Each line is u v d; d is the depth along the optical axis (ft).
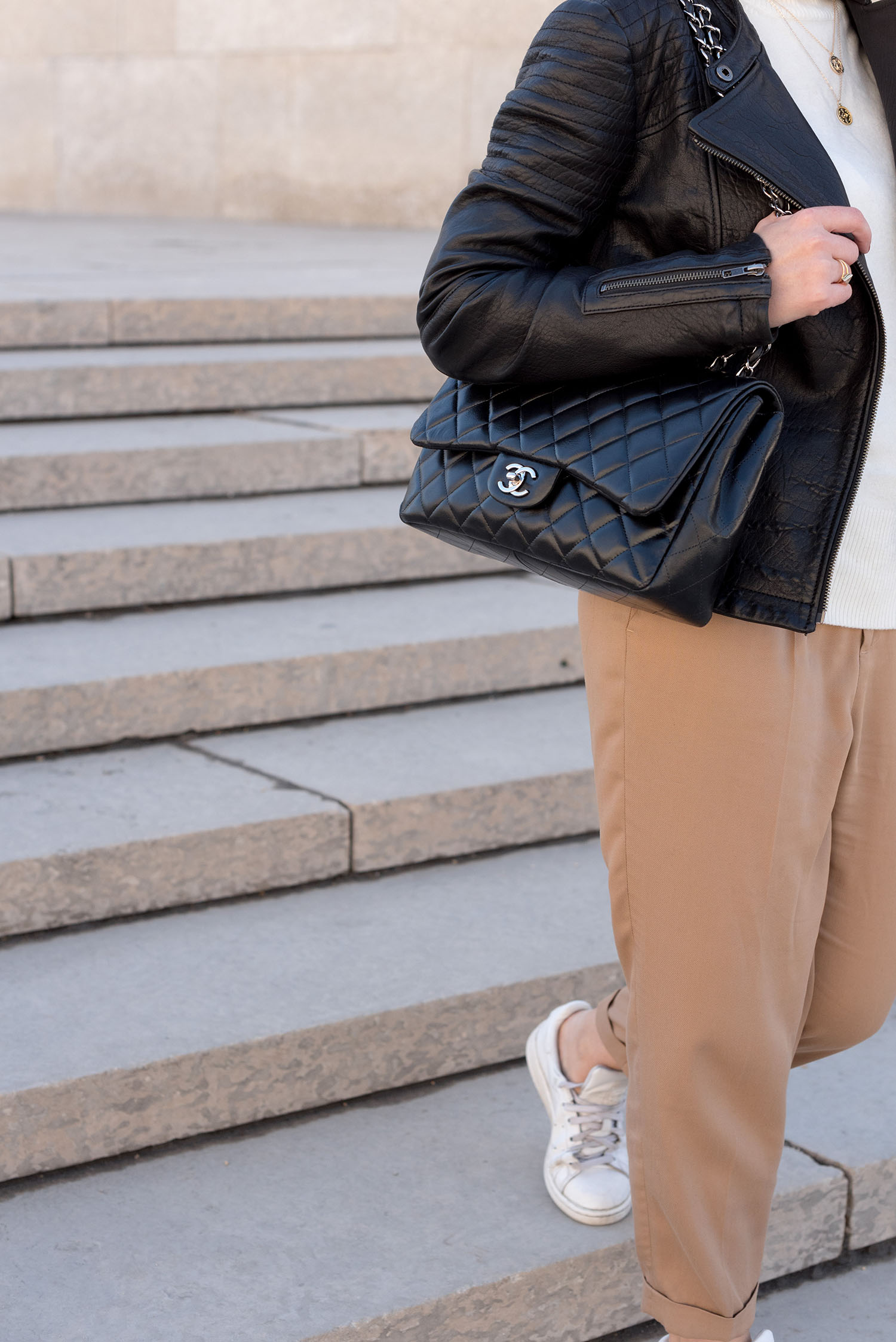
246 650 10.40
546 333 4.82
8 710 9.36
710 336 4.66
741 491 4.63
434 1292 6.09
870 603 5.25
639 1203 5.50
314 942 8.23
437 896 8.92
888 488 5.24
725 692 4.97
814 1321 6.93
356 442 13.58
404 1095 7.67
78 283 17.43
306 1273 6.18
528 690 11.44
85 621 10.97
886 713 5.43
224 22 31.40
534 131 4.93
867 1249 7.52
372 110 29.25
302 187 30.76
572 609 11.89
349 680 10.57
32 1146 6.67
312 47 29.96
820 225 4.66
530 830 9.69
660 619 5.01
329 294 16.51
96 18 33.78
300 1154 7.07
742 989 5.17
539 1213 6.68
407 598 12.06
